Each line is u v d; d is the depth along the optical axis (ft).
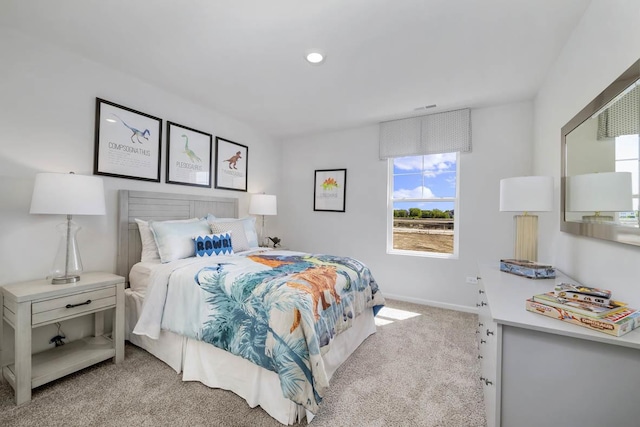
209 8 5.55
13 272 6.38
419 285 11.78
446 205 11.97
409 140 11.75
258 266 6.97
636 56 3.88
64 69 7.15
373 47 6.81
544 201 5.98
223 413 5.13
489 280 5.83
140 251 8.63
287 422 4.83
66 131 7.21
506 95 9.46
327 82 8.74
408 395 5.75
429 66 7.67
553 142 7.41
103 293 6.56
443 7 5.42
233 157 12.23
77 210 6.15
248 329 5.34
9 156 6.34
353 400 5.58
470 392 5.86
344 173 13.52
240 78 8.56
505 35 6.27
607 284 4.62
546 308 3.75
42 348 6.77
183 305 6.35
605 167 4.44
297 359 4.72
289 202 15.14
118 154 8.24
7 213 6.31
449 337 8.50
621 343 3.09
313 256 8.86
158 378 6.21
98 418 4.97
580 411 3.36
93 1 5.39
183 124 10.14
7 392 5.64
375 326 8.95
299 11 5.60
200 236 8.45
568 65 6.39
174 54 7.30
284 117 11.98
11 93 6.35
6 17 5.90
